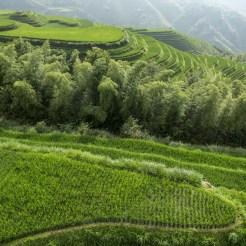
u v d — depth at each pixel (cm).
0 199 3181
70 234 2953
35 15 15162
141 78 5791
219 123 5416
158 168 3753
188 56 12431
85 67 5016
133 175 3638
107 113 4941
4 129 4734
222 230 3133
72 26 14450
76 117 5022
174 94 5081
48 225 2986
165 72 5759
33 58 5212
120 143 4681
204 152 4825
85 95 4991
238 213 3338
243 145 5559
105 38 10931
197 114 5284
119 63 5653
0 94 5088
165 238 3006
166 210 3238
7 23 11788
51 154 3875
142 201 3312
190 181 3703
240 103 5288
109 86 4700
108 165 3797
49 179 3462
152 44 12688
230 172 4362
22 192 3272
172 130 5234
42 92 5100
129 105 4947
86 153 3984
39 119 5075
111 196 3331
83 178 3516
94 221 3083
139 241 2966
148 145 4719
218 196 3500
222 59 13538
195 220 3166
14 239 2878
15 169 3572
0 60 5184
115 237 2964
